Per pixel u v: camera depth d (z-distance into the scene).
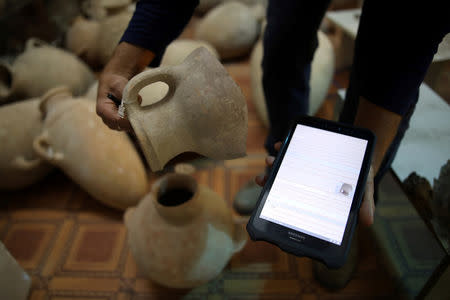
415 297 0.83
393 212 1.11
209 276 0.84
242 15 1.78
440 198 0.71
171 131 0.51
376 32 0.55
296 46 0.88
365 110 0.62
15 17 1.75
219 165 1.29
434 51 0.52
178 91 0.49
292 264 0.99
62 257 1.05
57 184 1.29
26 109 1.19
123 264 1.02
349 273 0.94
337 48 1.76
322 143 0.60
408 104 0.58
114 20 0.86
